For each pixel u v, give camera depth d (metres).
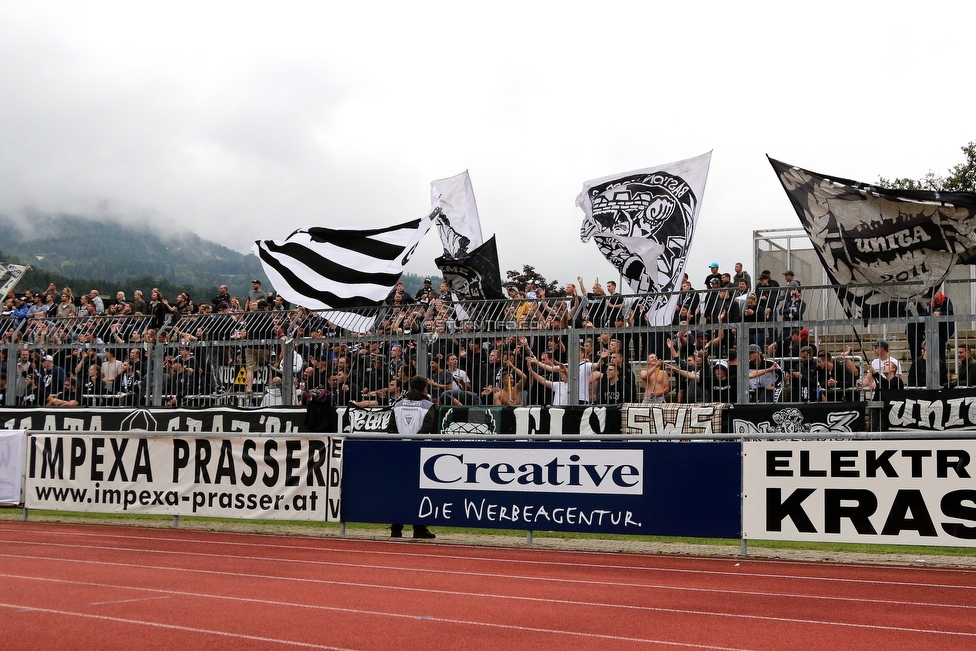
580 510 11.22
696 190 13.85
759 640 6.30
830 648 6.07
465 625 6.77
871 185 12.41
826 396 12.84
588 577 9.14
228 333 16.38
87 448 13.99
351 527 13.78
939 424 11.91
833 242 12.66
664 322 13.75
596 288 15.59
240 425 15.34
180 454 13.41
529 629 6.63
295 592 8.19
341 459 12.54
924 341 12.38
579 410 13.72
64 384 17.30
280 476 12.84
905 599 7.91
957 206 12.03
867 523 9.99
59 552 10.89
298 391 15.83
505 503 11.60
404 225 15.68
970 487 9.62
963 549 11.11
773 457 10.41
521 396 14.38
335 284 15.73
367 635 6.42
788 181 12.82
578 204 14.70
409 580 8.89
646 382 13.70
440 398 14.77
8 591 8.19
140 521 14.52
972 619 7.04
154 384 16.69
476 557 10.62
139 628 6.64
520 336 14.41
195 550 11.16
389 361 15.20
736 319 13.41
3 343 17.81
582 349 14.14
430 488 12.02
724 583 8.77
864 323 12.58
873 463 10.00
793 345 13.05
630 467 11.02
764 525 10.40
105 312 19.53
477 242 16.42
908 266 12.35
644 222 14.12
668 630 6.61
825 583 8.78
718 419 13.02
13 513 15.39
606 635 6.44
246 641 6.23
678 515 10.77
